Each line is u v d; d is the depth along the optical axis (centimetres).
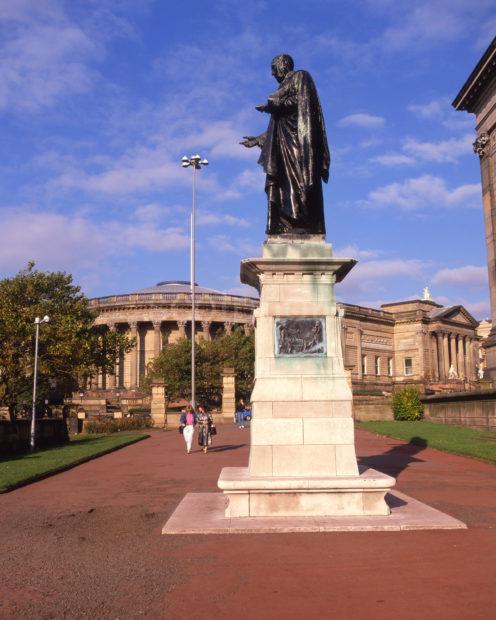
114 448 3166
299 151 1169
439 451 2552
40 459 2500
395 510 1040
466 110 4488
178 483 1747
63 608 637
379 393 8694
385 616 591
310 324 1077
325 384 1042
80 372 4516
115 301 11406
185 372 7969
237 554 809
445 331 13450
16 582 733
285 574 723
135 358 11144
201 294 11331
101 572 765
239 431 4800
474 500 1305
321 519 955
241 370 8212
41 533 1034
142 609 628
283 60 1233
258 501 988
